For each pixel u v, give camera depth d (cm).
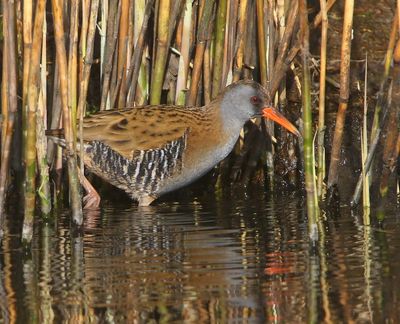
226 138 1294
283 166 1377
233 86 1286
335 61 1484
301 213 1212
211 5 1251
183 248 1045
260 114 1295
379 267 954
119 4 1234
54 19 1059
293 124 1382
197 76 1292
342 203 1247
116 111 1258
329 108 1441
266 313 841
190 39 1286
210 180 1384
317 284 910
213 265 980
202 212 1240
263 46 1285
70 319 835
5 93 1109
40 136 1198
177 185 1291
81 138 1156
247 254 1016
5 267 988
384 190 1154
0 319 838
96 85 1357
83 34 1173
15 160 1270
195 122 1276
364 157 1165
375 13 1569
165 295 889
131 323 825
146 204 1298
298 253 1015
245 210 1242
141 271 963
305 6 955
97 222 1191
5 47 1023
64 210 1260
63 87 1091
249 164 1375
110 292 900
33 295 897
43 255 1031
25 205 1041
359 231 1100
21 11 1230
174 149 1262
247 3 1283
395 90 1124
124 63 1260
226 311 848
